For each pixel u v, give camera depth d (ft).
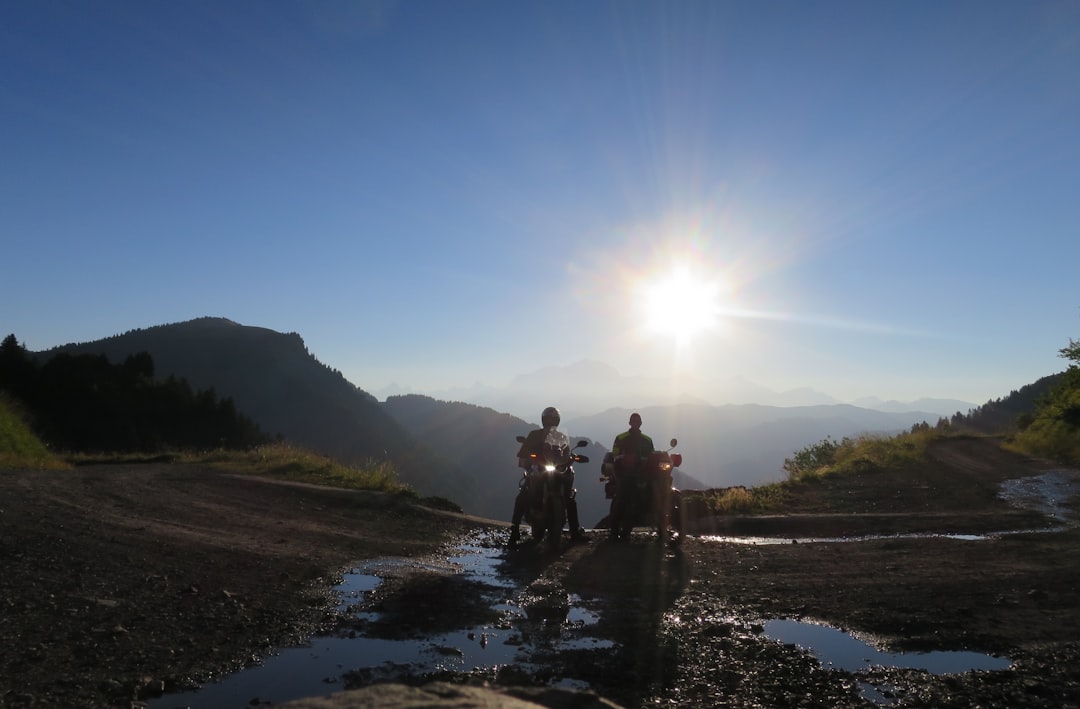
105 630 16.48
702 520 39.29
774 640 17.21
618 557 29.30
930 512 41.60
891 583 23.25
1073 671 14.83
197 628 17.13
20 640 15.49
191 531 30.17
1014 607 19.94
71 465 67.51
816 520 38.40
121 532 28.50
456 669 14.80
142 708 12.51
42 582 20.25
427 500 45.93
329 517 37.63
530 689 9.95
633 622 18.76
